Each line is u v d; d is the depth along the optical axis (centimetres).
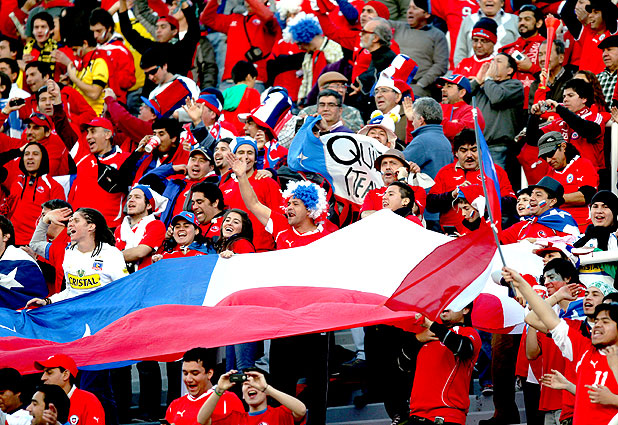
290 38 4644
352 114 4031
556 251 2972
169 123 3869
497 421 3081
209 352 2798
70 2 5288
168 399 3347
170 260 3142
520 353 2984
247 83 4394
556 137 3538
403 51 4534
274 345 2988
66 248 3297
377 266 3045
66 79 4812
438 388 2847
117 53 4716
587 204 3509
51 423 2695
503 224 3588
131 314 2897
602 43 3919
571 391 2483
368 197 3441
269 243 3416
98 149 4028
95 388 3181
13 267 3281
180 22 4862
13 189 3959
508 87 4019
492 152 4044
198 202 3384
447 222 3553
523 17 4228
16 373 2820
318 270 3064
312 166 3562
